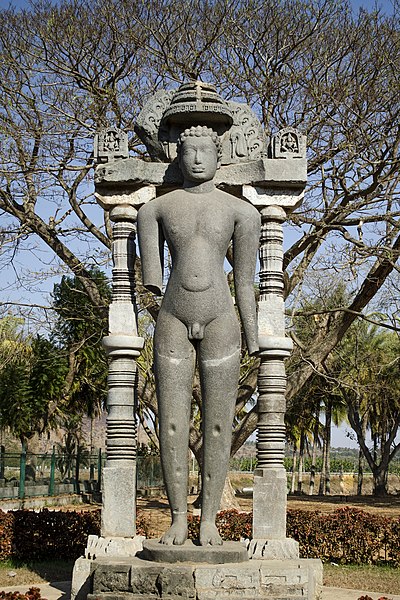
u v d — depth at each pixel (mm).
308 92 16156
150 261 6906
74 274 17516
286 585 6223
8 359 24953
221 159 7867
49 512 12094
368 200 15969
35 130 16047
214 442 6715
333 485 48531
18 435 27578
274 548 7008
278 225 7789
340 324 18094
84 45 16547
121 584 6102
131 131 16922
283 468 7340
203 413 6785
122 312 7648
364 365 26547
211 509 6754
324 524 12492
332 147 16141
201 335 6711
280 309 7637
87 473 28969
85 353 26094
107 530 7199
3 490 20844
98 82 17109
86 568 6906
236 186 7781
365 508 24891
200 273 6703
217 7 16688
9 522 11688
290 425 38750
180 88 7656
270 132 16781
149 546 6555
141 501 26047
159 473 34969
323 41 16266
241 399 17672
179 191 7113
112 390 7453
